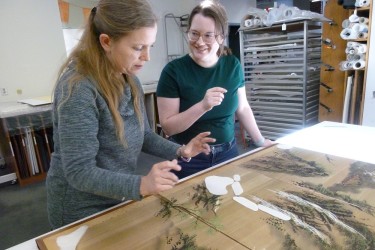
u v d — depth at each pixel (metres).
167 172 0.64
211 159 1.22
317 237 0.61
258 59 2.95
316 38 2.73
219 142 1.24
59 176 0.77
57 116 0.67
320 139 1.20
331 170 0.92
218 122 1.23
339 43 2.63
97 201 0.80
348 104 2.62
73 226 0.69
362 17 2.40
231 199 0.77
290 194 0.79
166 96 1.19
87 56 0.70
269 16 2.69
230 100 1.23
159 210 0.74
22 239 1.90
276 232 0.63
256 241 0.60
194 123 1.20
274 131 3.04
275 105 2.97
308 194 0.78
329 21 2.57
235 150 1.33
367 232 0.62
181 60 1.20
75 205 0.79
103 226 0.69
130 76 0.82
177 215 0.72
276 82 2.87
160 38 4.17
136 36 0.65
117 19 0.64
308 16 2.48
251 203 0.75
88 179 0.63
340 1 2.44
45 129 2.74
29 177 2.73
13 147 2.61
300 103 2.78
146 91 3.48
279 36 2.73
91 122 0.67
